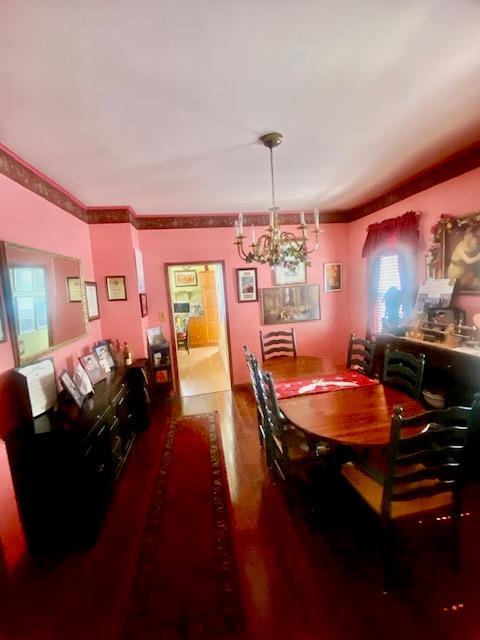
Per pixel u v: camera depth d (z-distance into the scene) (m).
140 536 2.09
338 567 1.78
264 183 3.25
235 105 1.83
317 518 2.14
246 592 1.66
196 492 2.50
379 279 4.24
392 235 3.74
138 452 3.17
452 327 2.78
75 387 2.47
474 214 2.70
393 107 1.95
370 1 1.18
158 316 4.53
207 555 1.91
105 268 3.85
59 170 2.58
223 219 4.55
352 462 2.04
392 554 1.64
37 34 1.23
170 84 1.60
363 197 4.08
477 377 2.42
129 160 2.48
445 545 1.90
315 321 4.99
